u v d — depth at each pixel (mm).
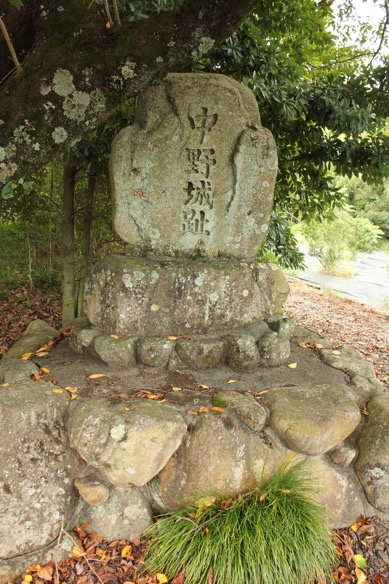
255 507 2053
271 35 4211
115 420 2025
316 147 4371
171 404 2293
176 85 2707
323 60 5023
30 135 1919
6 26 2295
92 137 3773
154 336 2754
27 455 1997
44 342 3002
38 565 1959
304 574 1950
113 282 2734
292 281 11141
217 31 2027
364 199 20656
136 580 1937
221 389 2488
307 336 3387
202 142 2795
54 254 6258
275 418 2258
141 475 2039
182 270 2779
